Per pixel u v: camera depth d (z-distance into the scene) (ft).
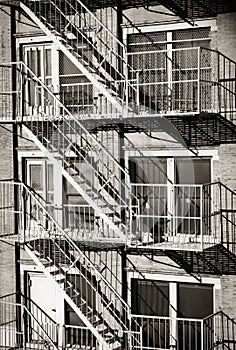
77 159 89.51
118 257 86.84
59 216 90.94
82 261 88.48
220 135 82.69
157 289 86.79
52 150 86.43
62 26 89.30
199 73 77.00
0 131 91.97
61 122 87.92
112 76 87.20
